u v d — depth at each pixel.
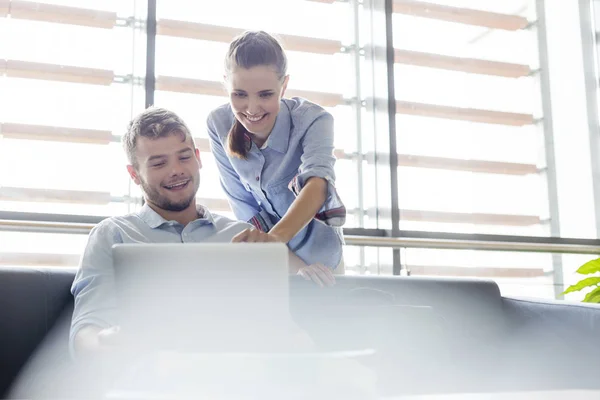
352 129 3.75
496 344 1.92
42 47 3.19
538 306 1.91
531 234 4.02
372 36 3.80
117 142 3.24
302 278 1.65
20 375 1.49
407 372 1.60
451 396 0.68
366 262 3.46
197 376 0.63
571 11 4.30
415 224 3.78
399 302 1.83
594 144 4.22
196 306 0.90
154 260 0.90
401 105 3.85
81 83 3.22
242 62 1.56
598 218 4.16
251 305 0.90
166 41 3.40
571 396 0.68
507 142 4.06
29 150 3.12
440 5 4.04
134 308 0.90
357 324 1.61
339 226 1.72
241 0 3.61
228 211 3.33
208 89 3.44
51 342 1.54
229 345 0.90
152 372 0.64
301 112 1.75
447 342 1.70
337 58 3.79
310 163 1.66
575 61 4.27
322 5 3.79
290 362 0.64
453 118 3.95
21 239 2.94
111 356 0.86
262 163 1.74
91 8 3.28
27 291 1.54
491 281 2.01
